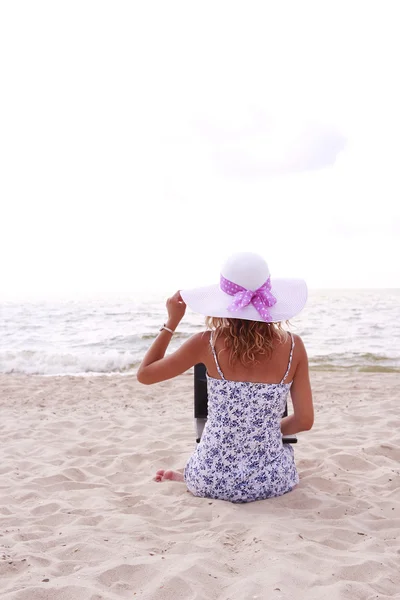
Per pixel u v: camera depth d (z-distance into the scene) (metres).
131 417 6.22
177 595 2.16
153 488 3.68
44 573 2.37
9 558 2.53
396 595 2.22
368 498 3.44
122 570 2.38
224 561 2.48
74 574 2.36
